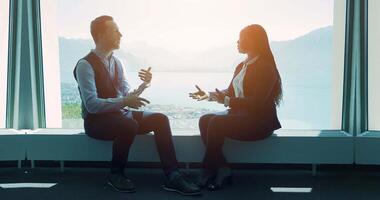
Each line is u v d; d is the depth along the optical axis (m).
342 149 3.01
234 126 2.75
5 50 3.44
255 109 2.75
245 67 2.81
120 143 2.70
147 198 2.58
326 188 2.82
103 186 2.87
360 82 3.22
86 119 2.80
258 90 2.70
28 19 3.32
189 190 2.62
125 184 2.72
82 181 3.00
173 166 2.73
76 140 3.10
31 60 3.40
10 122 3.44
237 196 2.62
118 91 2.84
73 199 2.56
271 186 2.86
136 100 2.62
